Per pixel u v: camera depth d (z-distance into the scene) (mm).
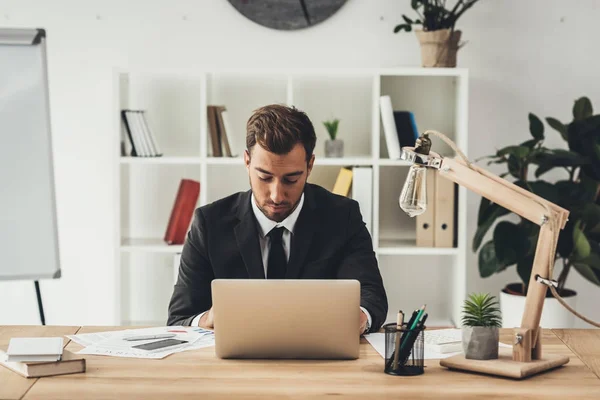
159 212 3738
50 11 3689
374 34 3672
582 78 3697
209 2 3672
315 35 3678
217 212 2404
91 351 1930
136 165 3723
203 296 2373
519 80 3693
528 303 1789
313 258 2377
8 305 3777
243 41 3684
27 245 2885
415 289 3771
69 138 3738
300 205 2381
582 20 3678
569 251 3293
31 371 1700
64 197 3756
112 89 3391
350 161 3420
